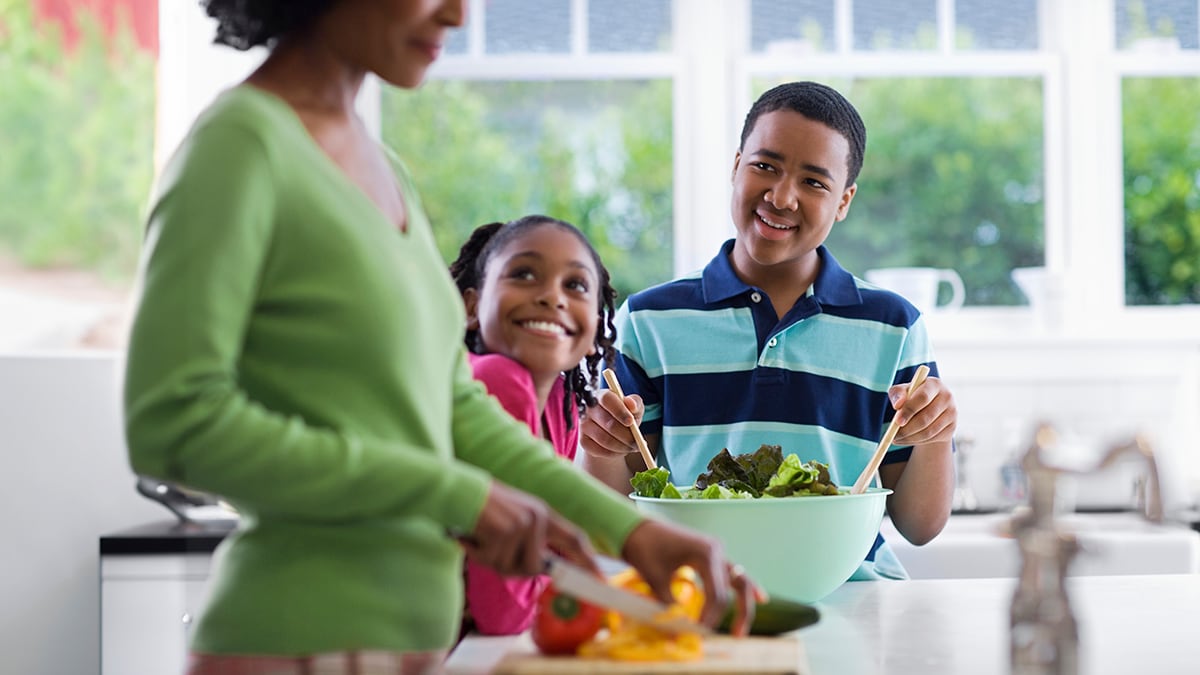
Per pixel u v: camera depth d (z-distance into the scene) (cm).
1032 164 326
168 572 239
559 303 118
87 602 262
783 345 168
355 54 90
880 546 168
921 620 124
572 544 84
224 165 80
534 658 92
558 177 324
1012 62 324
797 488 131
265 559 85
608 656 92
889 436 142
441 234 323
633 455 175
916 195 325
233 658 84
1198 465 302
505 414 104
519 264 119
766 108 164
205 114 84
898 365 170
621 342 175
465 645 108
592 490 96
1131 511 294
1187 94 328
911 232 325
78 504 262
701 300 173
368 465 79
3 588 261
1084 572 260
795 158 159
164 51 303
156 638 239
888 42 325
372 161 94
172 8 302
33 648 261
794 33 325
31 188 317
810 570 127
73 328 317
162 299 77
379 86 321
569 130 324
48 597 261
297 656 84
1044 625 87
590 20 324
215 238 78
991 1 326
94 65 319
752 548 125
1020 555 88
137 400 76
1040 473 88
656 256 324
